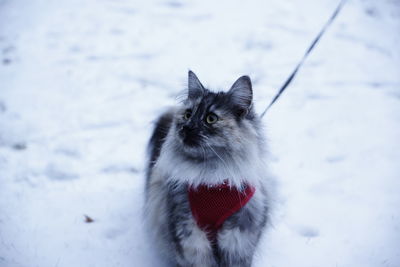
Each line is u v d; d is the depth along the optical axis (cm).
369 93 174
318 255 120
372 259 119
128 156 147
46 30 231
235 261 111
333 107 165
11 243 121
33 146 149
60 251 121
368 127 156
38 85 183
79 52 210
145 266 118
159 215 114
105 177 140
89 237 124
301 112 163
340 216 128
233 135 105
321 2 256
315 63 197
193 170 106
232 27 229
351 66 195
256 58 201
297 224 127
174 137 109
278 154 146
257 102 166
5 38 224
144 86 182
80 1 263
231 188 106
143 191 133
